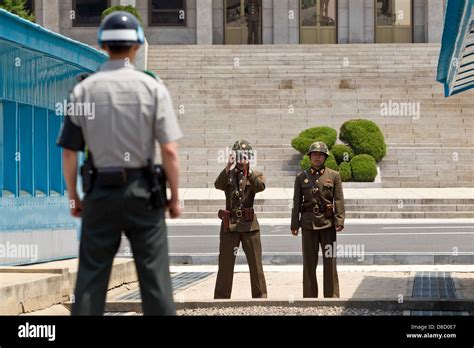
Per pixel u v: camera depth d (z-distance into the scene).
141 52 76.81
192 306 22.22
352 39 90.69
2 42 23.31
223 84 75.12
